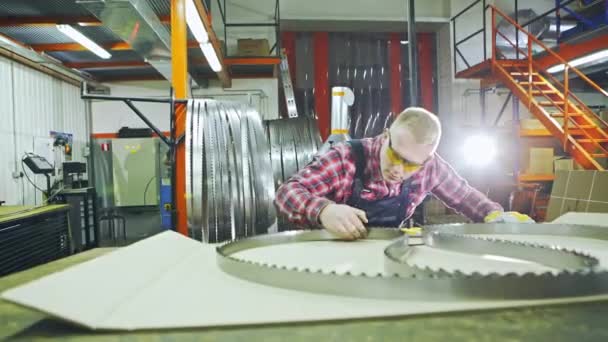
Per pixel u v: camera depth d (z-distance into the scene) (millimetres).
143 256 649
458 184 1783
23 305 400
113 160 5781
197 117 2146
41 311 392
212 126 2145
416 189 1667
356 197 1621
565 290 453
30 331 402
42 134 5133
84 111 6164
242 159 2188
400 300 453
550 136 5246
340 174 1589
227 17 6723
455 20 7039
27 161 4523
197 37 4027
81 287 468
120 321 400
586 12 5051
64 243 3281
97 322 392
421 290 450
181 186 2508
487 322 391
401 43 7391
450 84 7059
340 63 7246
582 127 4543
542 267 621
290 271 501
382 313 410
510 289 449
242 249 784
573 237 885
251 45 5492
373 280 460
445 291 448
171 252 706
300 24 6867
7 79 4523
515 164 5270
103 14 3172
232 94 6465
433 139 1370
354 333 373
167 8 3973
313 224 1240
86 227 4473
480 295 448
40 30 4340
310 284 490
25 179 4762
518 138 5277
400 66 7355
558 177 2912
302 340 360
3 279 647
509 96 5812
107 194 5957
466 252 744
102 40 4797
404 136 1357
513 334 360
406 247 708
